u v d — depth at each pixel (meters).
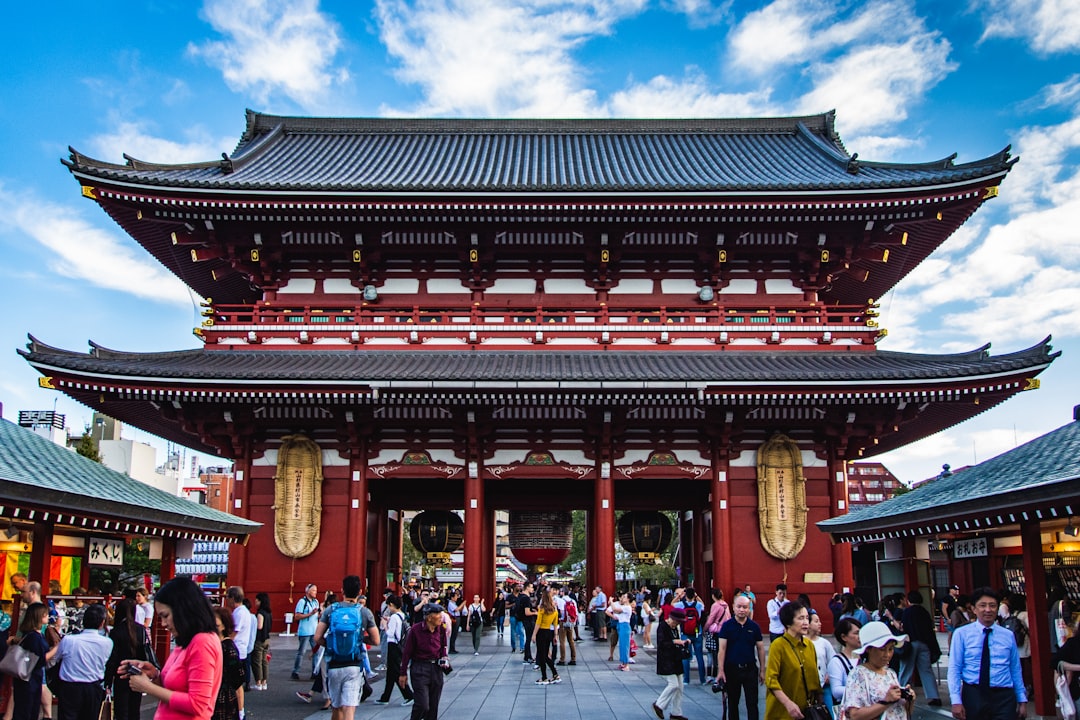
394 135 57.47
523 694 22.50
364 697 21.22
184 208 38.72
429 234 41.16
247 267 41.84
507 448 38.72
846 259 41.41
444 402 35.34
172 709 8.14
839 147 53.44
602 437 38.09
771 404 35.72
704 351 40.25
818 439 38.41
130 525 20.02
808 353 40.09
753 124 57.78
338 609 15.27
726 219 39.44
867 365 37.12
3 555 20.16
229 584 36.59
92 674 13.22
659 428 38.75
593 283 41.97
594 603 37.41
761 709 20.23
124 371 33.78
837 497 37.59
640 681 24.88
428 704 15.59
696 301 42.03
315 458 37.62
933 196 37.97
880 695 10.16
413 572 105.62
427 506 45.03
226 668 11.81
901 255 45.53
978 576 25.80
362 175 47.31
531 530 44.69
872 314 41.38
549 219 39.50
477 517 37.69
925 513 20.50
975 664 12.51
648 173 48.41
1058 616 19.88
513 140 57.16
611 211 38.69
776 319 40.91
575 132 58.50
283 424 38.06
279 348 40.28
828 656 13.76
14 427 21.19
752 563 37.28
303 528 37.03
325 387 34.41
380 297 41.97
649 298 42.03
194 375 34.12
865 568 42.28
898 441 45.19
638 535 41.44
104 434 77.38
